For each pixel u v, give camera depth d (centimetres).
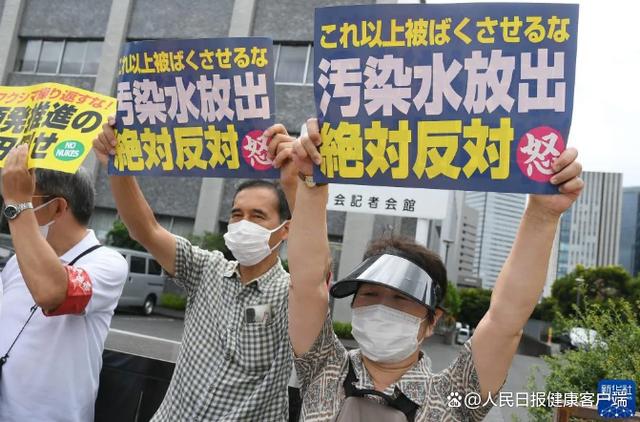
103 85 1522
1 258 848
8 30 1619
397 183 154
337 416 153
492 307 152
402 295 162
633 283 3356
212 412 200
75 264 212
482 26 147
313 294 164
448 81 150
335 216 1343
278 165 184
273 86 189
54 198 212
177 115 198
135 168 203
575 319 368
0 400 201
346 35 158
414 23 153
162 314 1388
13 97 228
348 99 159
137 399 275
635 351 318
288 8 1442
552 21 142
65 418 203
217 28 1504
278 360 204
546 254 144
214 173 194
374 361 166
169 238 233
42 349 202
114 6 1559
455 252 3303
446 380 158
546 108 142
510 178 144
